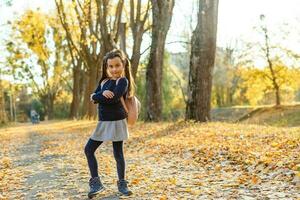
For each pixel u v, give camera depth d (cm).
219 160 881
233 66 7069
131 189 653
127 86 607
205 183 677
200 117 1770
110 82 609
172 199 571
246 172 745
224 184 652
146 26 3133
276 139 1048
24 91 11031
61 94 7562
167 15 2242
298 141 938
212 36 1750
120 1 2861
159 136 1446
